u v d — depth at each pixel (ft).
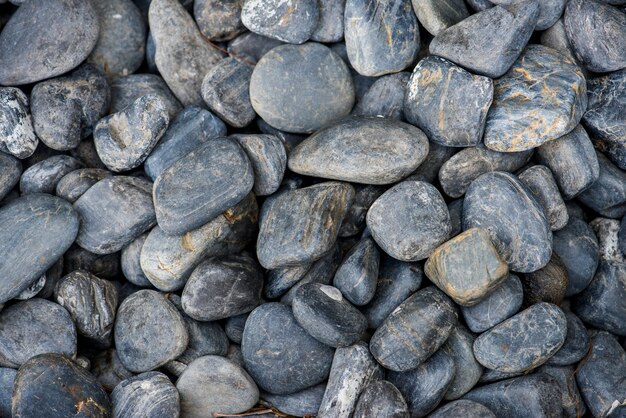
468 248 2.24
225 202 2.31
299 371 2.30
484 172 2.35
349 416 2.25
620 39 2.32
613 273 2.37
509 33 2.29
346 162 2.31
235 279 2.32
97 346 2.38
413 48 2.39
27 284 2.31
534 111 2.28
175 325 2.32
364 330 2.29
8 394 2.30
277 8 2.38
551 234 2.30
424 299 2.28
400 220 2.29
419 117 2.35
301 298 2.27
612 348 2.35
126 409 2.25
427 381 2.27
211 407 2.30
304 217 2.31
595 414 2.31
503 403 2.27
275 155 2.37
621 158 2.38
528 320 2.25
